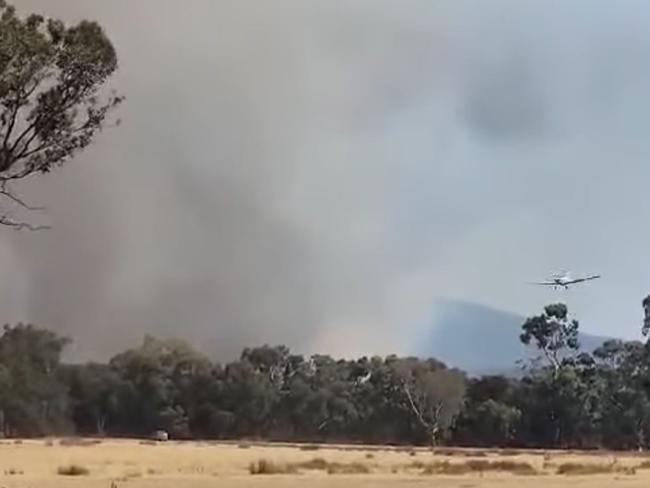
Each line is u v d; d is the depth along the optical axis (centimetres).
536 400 15838
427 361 16712
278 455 9319
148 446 11769
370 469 6344
